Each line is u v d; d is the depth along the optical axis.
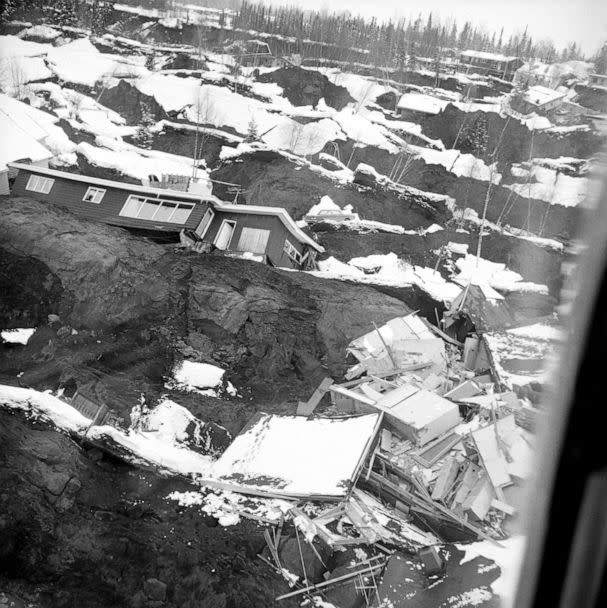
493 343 33.19
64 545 18.17
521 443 23.88
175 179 41.09
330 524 21.55
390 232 47.28
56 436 21.70
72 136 55.59
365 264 43.91
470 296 37.91
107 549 18.50
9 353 27.36
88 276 31.05
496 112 65.19
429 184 56.97
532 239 48.62
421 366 31.66
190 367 29.94
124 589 17.67
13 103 53.59
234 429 27.44
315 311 34.06
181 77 70.12
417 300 39.62
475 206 53.97
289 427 25.77
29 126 49.16
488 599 18.31
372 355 32.31
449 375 31.81
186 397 28.42
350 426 25.33
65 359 27.73
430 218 50.91
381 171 58.00
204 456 25.67
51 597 16.77
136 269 32.72
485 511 22.33
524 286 43.16
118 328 30.69
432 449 25.08
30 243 31.33
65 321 29.64
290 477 23.09
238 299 32.78
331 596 19.30
